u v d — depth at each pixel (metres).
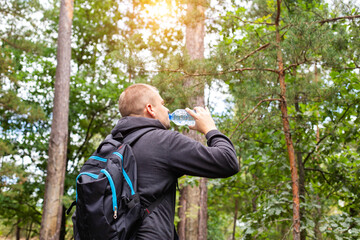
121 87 15.01
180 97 4.50
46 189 10.48
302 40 4.01
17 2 11.08
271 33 4.61
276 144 5.59
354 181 5.35
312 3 5.29
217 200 15.66
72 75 15.07
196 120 1.58
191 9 5.66
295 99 4.91
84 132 16.36
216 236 19.77
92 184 1.25
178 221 13.52
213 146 1.45
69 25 11.24
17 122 14.27
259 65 4.54
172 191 1.43
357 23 4.30
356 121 5.05
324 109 5.11
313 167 5.98
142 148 1.40
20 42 11.15
